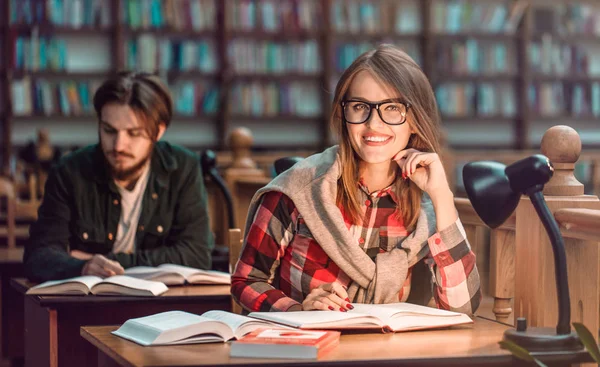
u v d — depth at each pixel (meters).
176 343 1.40
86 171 2.51
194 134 8.14
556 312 1.69
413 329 1.54
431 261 1.76
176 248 2.53
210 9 7.86
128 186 2.54
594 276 1.71
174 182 2.58
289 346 1.29
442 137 5.98
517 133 8.71
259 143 8.27
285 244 1.79
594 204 1.67
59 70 7.57
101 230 2.51
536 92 8.63
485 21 8.43
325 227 1.73
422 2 8.30
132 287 2.09
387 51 1.71
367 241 1.77
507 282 1.91
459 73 8.38
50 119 7.74
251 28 7.95
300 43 8.06
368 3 8.25
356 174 1.76
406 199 1.77
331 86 8.04
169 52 7.77
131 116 2.43
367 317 1.50
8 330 2.97
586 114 8.71
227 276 2.34
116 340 1.46
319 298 1.62
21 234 3.80
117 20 7.61
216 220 3.69
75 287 2.10
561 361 1.36
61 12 7.54
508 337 1.40
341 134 1.74
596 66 8.82
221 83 7.93
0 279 2.95
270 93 8.08
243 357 1.29
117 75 2.49
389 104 1.68
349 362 1.28
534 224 1.70
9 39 7.45
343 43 8.17
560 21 8.64
